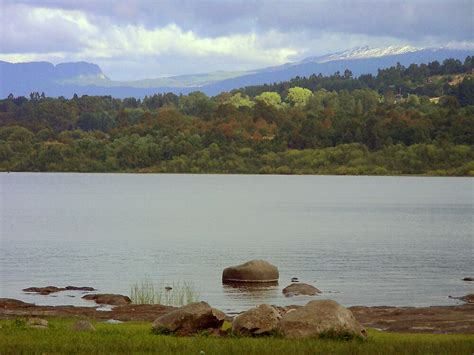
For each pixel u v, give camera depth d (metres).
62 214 139.12
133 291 52.75
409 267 66.81
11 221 120.94
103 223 118.69
